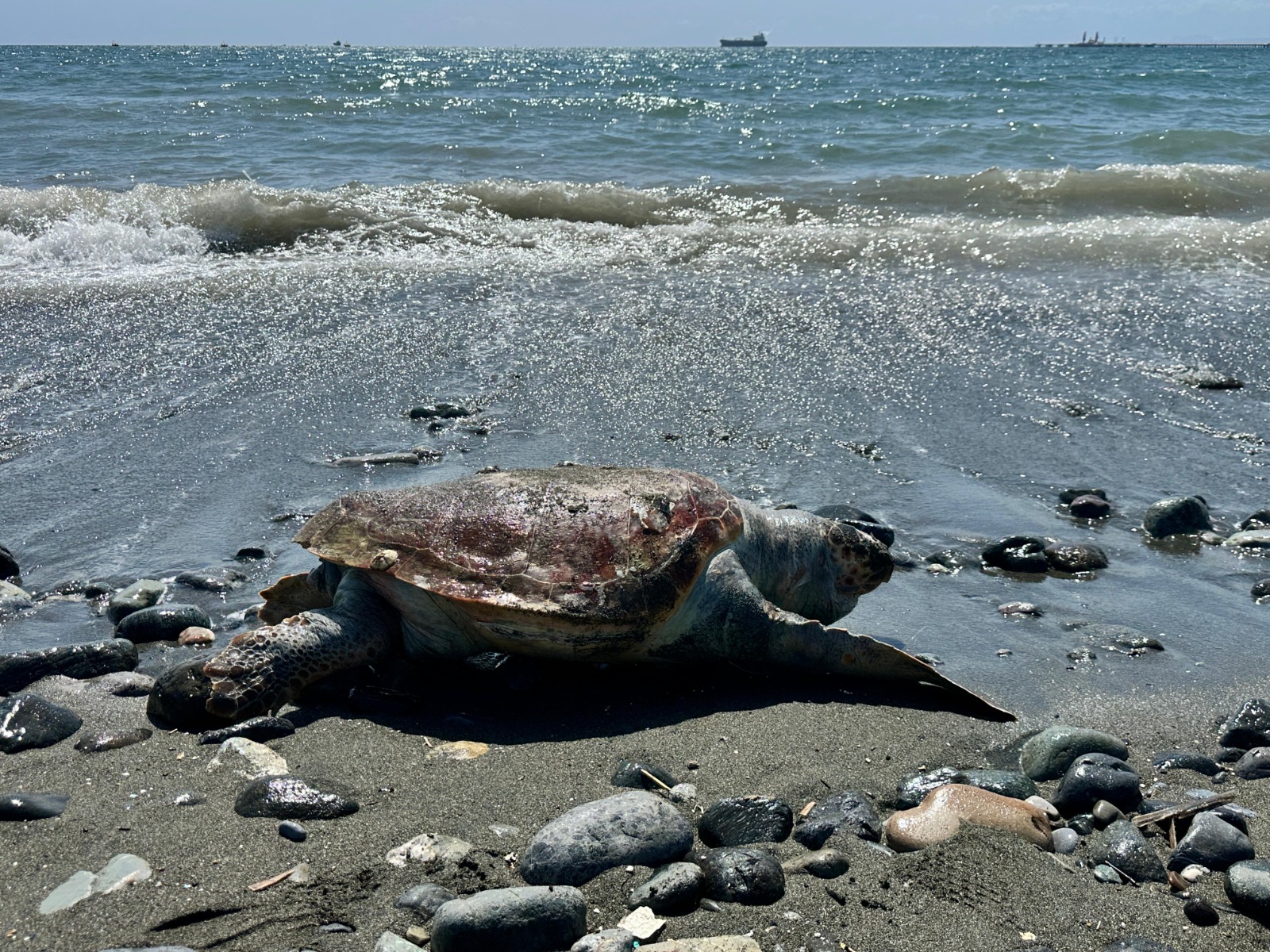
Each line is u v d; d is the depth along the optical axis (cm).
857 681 424
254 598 496
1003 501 616
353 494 461
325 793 317
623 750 360
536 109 2417
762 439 700
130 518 580
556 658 416
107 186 1438
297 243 1189
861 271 1102
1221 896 287
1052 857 300
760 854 289
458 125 2111
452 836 302
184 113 2189
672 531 416
